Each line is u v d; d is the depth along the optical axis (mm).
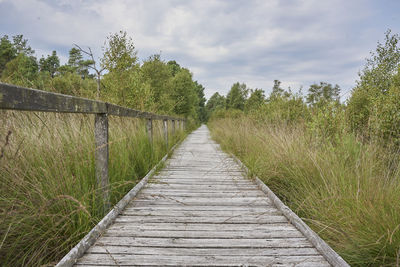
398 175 2826
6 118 2461
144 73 17094
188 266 1771
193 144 11070
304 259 1878
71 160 2576
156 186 4004
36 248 1942
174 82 23391
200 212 2861
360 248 2088
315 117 5289
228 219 2607
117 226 2438
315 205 2945
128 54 9148
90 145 2922
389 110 4680
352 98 6754
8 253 1812
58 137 2691
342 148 4031
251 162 5043
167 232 2316
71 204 2197
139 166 4531
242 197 3467
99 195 2568
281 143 4891
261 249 2025
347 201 2580
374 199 2438
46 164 2385
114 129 4281
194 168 5570
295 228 2455
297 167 3916
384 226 2100
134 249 1992
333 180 3035
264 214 2818
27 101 1516
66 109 1948
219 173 5039
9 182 2086
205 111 66062
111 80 9086
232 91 34875
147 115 5453
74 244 2062
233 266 1776
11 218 1908
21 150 2330
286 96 10055
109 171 3180
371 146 3645
